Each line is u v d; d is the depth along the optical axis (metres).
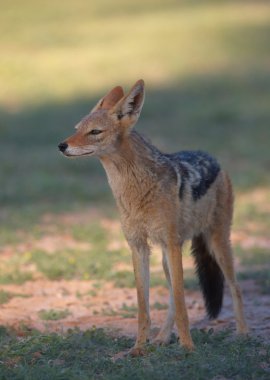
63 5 55.38
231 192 9.58
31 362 7.94
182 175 8.69
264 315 10.05
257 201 18.36
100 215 17.48
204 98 32.06
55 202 18.91
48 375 7.33
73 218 17.17
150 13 51.66
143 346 8.28
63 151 8.46
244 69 36.81
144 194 8.32
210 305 9.67
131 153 8.34
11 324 9.81
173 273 8.38
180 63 37.88
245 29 43.84
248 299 10.98
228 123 28.19
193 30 44.31
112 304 11.04
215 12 49.97
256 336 8.88
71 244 15.00
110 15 51.59
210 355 7.84
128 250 14.13
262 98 31.67
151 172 8.34
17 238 15.17
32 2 56.16
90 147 8.44
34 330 9.48
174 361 7.75
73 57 39.94
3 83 35.28
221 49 40.25
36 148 25.41
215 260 9.48
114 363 7.72
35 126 28.36
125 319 10.10
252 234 15.35
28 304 11.07
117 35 44.62
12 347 8.40
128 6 54.75
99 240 15.09
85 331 9.10
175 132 26.80
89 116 8.57
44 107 31.30
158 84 34.69
